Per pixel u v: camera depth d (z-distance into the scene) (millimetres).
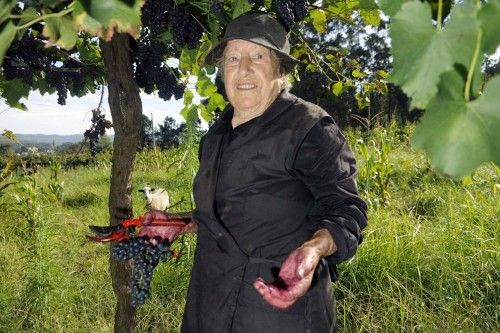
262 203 1786
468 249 4207
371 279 4020
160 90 2387
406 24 558
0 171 6719
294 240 1813
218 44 1856
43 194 7504
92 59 2734
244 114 1880
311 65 3059
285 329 1765
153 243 2064
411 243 4297
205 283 1917
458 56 539
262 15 1852
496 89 523
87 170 12016
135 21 790
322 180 1729
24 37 2236
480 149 522
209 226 1891
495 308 3467
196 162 5434
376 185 6531
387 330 3336
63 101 2570
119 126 2117
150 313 3943
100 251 5430
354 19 2637
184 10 2021
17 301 4098
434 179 7488
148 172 11438
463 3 543
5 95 2453
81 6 792
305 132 1731
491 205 5297
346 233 1597
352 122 16016
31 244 5254
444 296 3559
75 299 4262
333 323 1889
